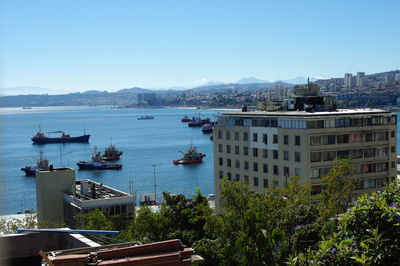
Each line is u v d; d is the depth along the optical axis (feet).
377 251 56.44
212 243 145.59
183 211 205.36
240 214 167.12
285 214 151.23
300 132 336.49
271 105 448.65
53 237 79.15
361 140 350.02
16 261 77.10
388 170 359.25
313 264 60.95
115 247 62.39
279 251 115.03
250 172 385.70
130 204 301.22
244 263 89.56
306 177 332.60
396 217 57.88
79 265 52.11
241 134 393.70
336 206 203.51
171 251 54.75
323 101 428.97
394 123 360.69
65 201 320.70
